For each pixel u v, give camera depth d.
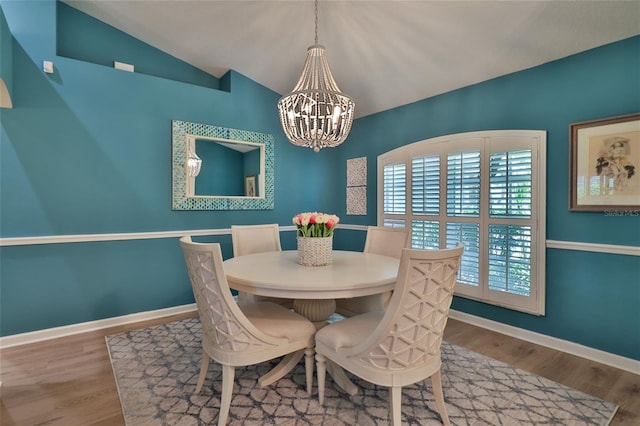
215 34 3.15
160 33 3.20
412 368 1.52
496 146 2.79
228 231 3.69
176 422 1.64
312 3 2.60
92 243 2.89
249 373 2.14
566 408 1.76
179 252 3.36
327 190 4.57
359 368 1.57
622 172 2.15
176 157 3.32
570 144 2.37
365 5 2.51
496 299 2.81
